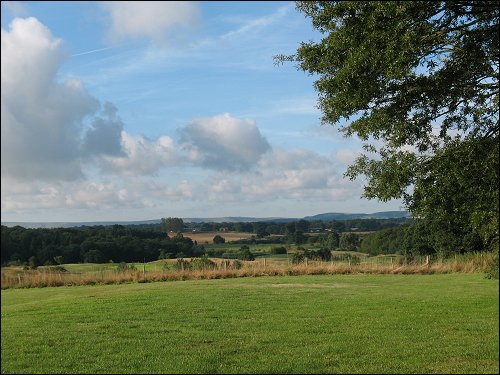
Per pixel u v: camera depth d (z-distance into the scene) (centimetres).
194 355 1198
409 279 3428
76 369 1098
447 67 1262
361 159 1296
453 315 1706
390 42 1080
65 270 3900
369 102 1234
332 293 2536
